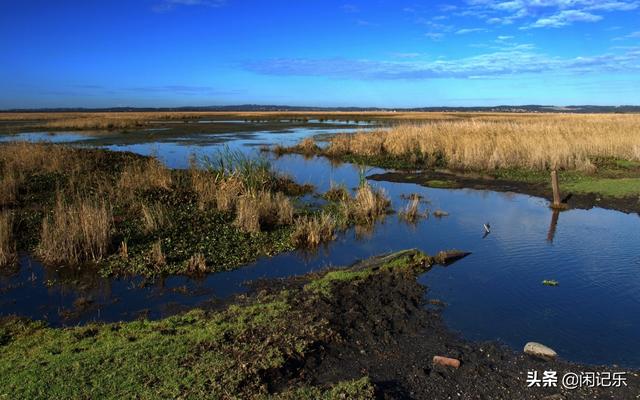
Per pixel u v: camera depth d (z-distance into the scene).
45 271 9.18
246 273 9.20
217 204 13.02
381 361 5.76
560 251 10.25
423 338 6.41
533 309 7.41
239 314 6.88
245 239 11.05
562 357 6.00
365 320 6.82
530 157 20.94
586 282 8.49
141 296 8.05
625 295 7.93
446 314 7.20
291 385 5.09
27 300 7.91
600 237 11.30
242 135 42.91
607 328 6.79
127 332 6.40
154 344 5.84
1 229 10.05
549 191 16.58
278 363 5.37
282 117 86.12
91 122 51.78
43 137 37.84
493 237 11.43
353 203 14.05
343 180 19.58
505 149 21.94
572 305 7.54
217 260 9.77
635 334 6.61
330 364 5.63
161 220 11.43
